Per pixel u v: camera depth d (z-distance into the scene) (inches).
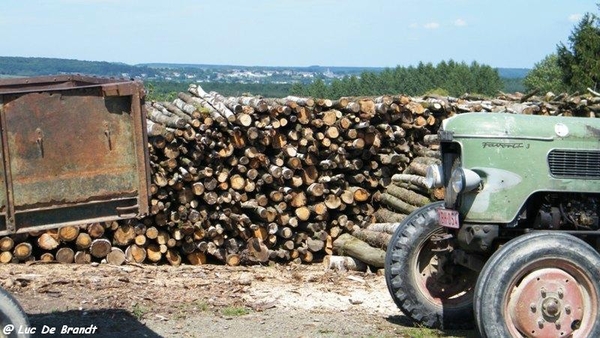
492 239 249.1
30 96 205.5
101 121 214.2
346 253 420.5
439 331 280.1
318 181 436.8
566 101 486.0
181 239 421.7
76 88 210.4
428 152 441.7
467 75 2516.0
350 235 438.3
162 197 412.5
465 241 253.1
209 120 410.6
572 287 236.2
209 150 415.5
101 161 214.7
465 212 249.4
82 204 213.5
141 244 414.0
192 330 273.3
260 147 424.8
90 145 213.3
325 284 370.9
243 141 419.8
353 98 451.5
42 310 296.5
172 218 415.5
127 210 219.5
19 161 205.2
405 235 282.5
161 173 410.0
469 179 243.8
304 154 431.5
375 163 448.5
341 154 434.9
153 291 335.3
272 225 429.7
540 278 234.8
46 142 207.9
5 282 342.3
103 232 408.2
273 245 435.5
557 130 251.3
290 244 435.5
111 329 272.4
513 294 235.6
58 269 386.3
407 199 422.6
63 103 209.5
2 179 203.2
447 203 258.1
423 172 424.2
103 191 215.5
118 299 315.3
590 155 251.4
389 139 447.8
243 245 430.3
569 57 1819.6
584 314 237.1
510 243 236.7
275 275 397.4
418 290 282.2
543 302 234.8
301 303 324.2
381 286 368.2
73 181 211.8
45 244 402.3
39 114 206.8
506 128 249.0
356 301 327.9
